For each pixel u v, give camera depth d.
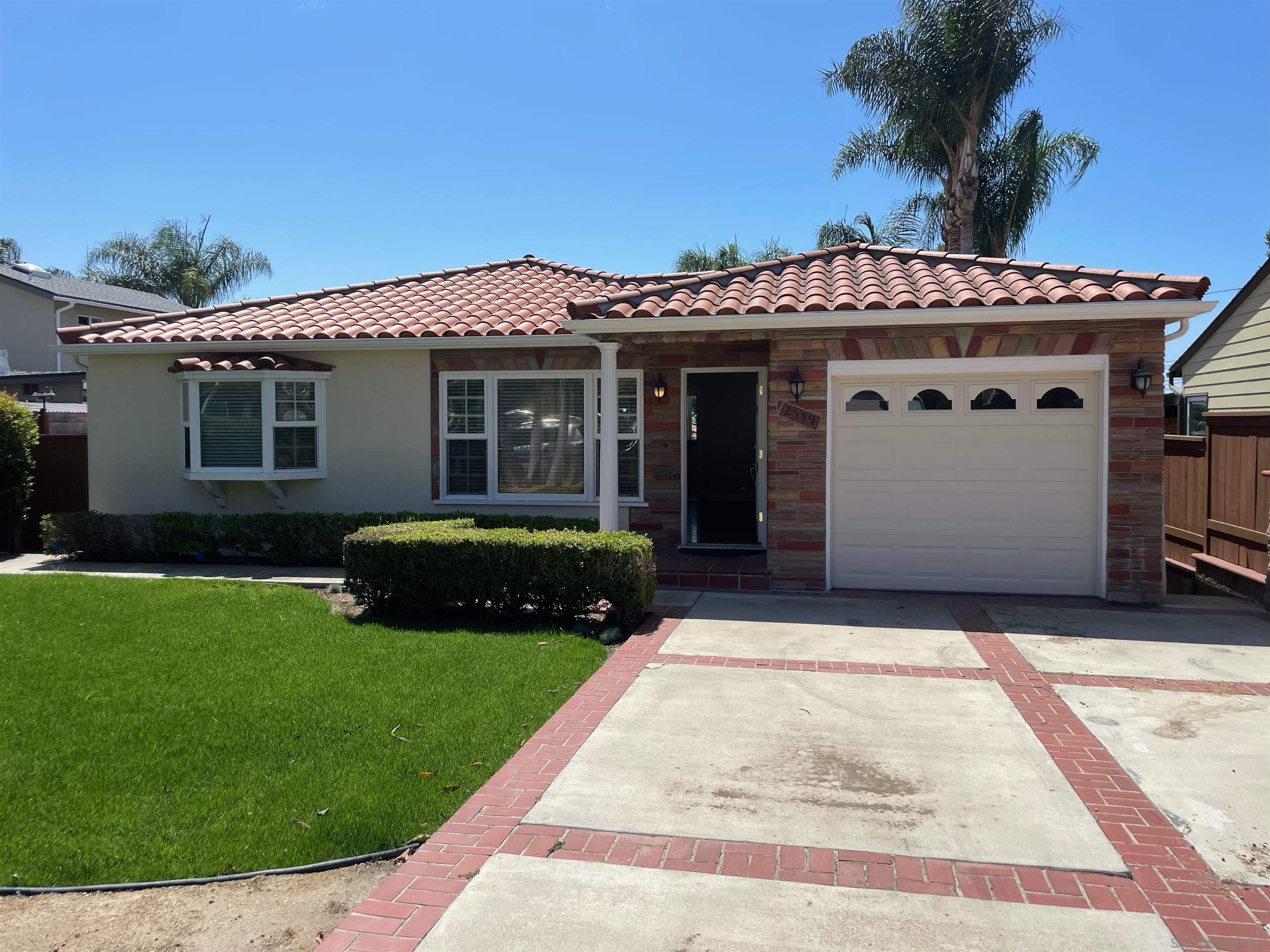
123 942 3.54
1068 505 9.45
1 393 13.62
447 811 4.55
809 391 9.66
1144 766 5.00
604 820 4.38
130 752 5.25
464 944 3.40
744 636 7.89
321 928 3.64
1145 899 3.68
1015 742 5.36
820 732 5.54
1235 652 7.34
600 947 3.37
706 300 9.85
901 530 9.84
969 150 20.95
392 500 12.36
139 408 12.85
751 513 11.80
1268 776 4.86
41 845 4.23
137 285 37.53
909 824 4.32
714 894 3.72
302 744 5.37
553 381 12.05
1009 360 9.23
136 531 12.36
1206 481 12.13
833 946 3.36
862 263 10.89
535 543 8.33
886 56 20.64
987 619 8.50
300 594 9.50
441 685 6.43
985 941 3.38
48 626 8.06
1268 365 12.46
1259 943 3.38
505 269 15.35
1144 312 8.49
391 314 12.94
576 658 7.09
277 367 12.00
